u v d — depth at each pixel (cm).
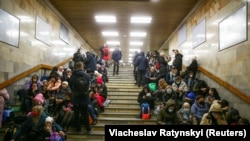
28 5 778
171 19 1185
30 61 794
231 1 649
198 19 945
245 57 566
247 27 558
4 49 627
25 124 478
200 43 906
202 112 595
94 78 838
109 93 932
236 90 596
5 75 633
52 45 1024
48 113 610
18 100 696
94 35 1606
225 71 679
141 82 997
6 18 635
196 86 754
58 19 1112
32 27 809
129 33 1523
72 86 582
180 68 917
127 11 1075
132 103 832
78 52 981
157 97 788
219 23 727
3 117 571
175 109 598
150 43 1870
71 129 627
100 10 1077
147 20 1215
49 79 763
